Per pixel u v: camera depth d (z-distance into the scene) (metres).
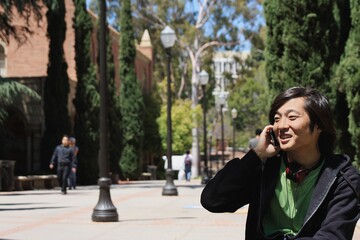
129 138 42.09
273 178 2.91
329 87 16.09
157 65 59.22
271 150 2.91
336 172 2.78
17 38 26.36
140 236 9.04
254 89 70.06
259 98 68.88
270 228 2.94
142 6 51.66
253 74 53.00
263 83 69.31
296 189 2.88
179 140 50.38
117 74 51.12
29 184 25.16
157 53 57.44
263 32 49.97
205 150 32.53
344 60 14.03
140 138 42.81
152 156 52.41
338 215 2.69
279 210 2.90
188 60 56.09
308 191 2.84
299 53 16.19
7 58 36.97
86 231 9.68
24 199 17.55
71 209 13.84
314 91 2.95
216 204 2.92
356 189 2.75
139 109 43.00
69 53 39.47
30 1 25.39
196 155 50.97
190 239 8.66
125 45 43.25
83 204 15.43
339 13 16.53
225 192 2.91
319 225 2.77
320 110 2.86
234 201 2.96
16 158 33.53
